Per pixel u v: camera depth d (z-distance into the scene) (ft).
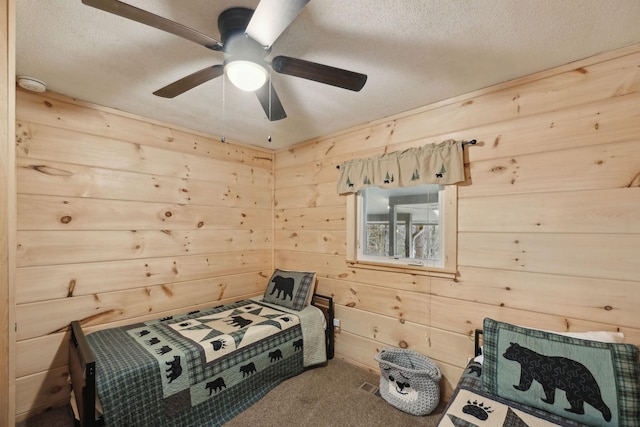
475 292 6.57
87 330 7.04
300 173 10.53
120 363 5.44
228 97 6.92
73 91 6.65
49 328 6.56
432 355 7.18
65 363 6.73
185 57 5.30
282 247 11.05
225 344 6.63
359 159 8.62
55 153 6.72
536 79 5.89
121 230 7.65
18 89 6.27
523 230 5.98
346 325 8.98
